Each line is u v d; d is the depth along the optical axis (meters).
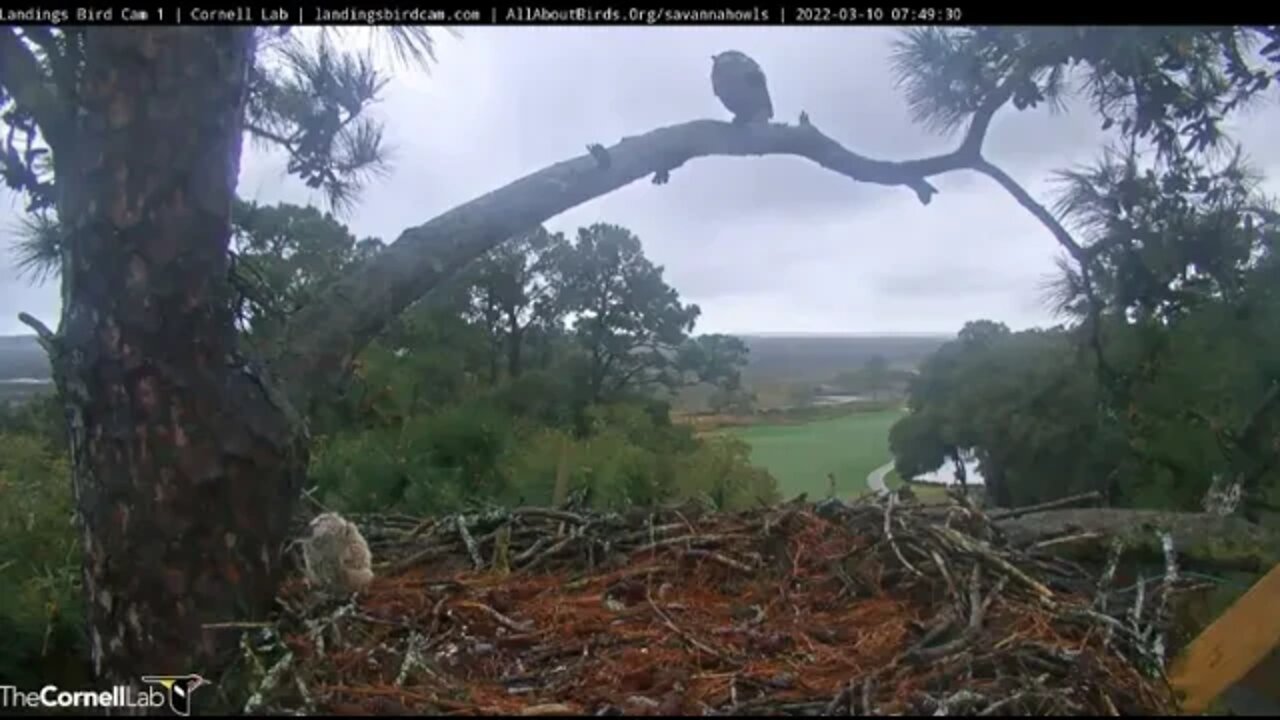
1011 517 3.67
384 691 2.15
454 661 2.40
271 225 4.61
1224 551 3.49
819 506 3.34
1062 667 2.22
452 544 3.40
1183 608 3.05
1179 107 3.48
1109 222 3.92
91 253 2.45
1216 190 4.01
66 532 3.46
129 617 2.44
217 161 2.51
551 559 3.24
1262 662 2.76
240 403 2.54
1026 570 2.91
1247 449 4.51
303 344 2.98
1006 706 2.03
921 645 2.30
